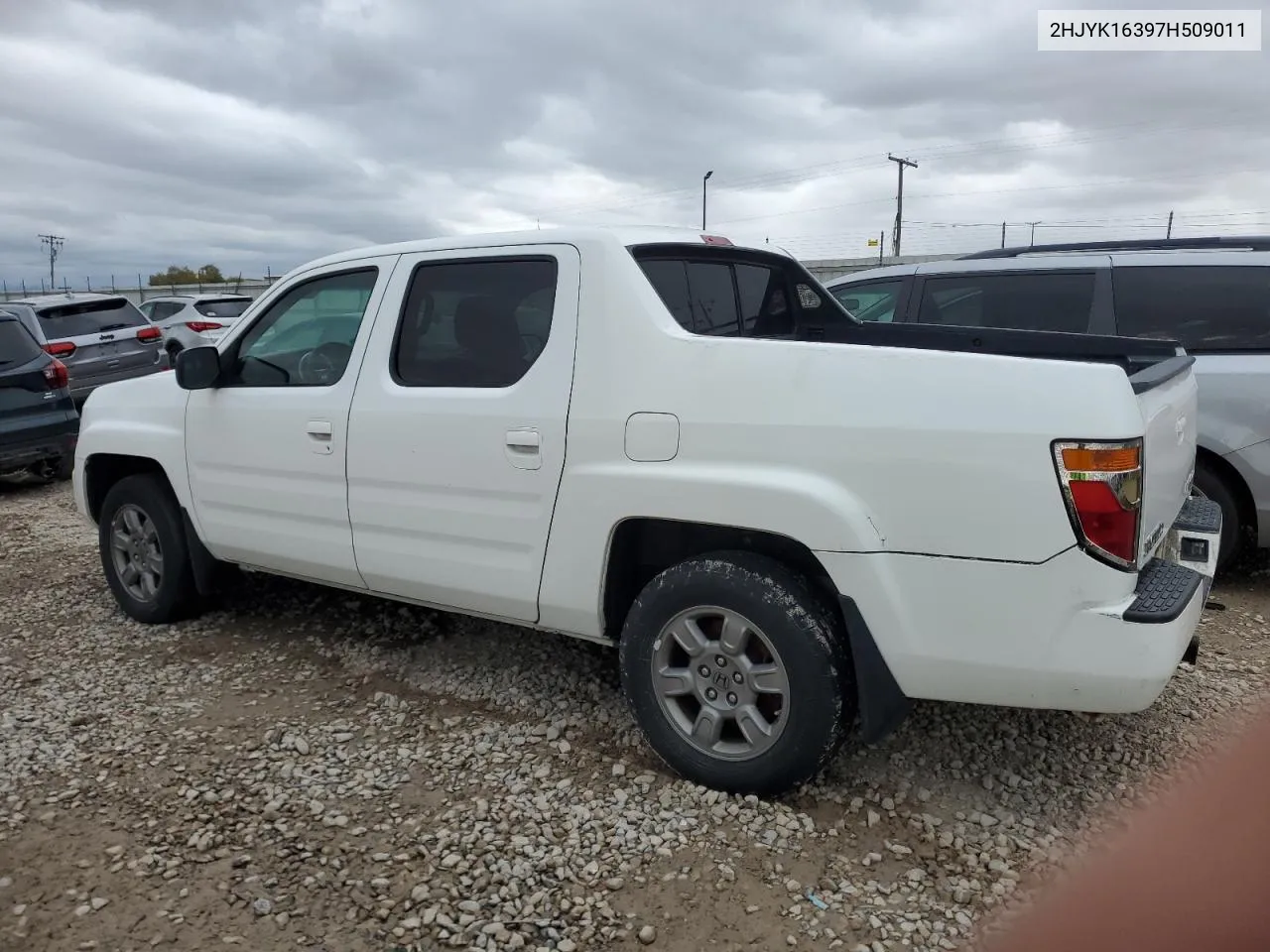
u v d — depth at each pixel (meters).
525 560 3.36
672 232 3.56
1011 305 5.68
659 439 3.00
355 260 3.97
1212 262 5.16
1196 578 2.75
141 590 4.89
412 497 3.62
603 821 2.93
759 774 2.95
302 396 3.99
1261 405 4.87
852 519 2.70
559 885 2.63
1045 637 2.54
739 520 2.85
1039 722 3.59
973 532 2.57
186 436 4.46
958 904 2.55
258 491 4.18
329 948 2.41
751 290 3.92
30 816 3.02
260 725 3.66
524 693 3.90
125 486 4.80
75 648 4.54
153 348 12.39
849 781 3.18
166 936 2.45
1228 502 5.07
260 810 3.04
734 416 2.88
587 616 3.26
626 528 3.16
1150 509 2.72
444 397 3.51
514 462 3.31
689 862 2.72
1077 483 2.46
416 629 4.68
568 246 3.31
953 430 2.58
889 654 2.73
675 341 3.03
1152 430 2.68
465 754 3.38
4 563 6.19
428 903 2.57
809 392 2.79
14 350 8.65
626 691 3.20
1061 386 2.50
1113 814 2.97
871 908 2.53
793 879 2.65
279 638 4.61
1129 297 5.32
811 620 2.83
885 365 2.70
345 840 2.86
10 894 2.62
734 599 2.91
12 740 3.54
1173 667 2.53
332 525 3.93
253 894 2.61
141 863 2.76
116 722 3.69
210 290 32.59
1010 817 2.96
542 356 3.29
